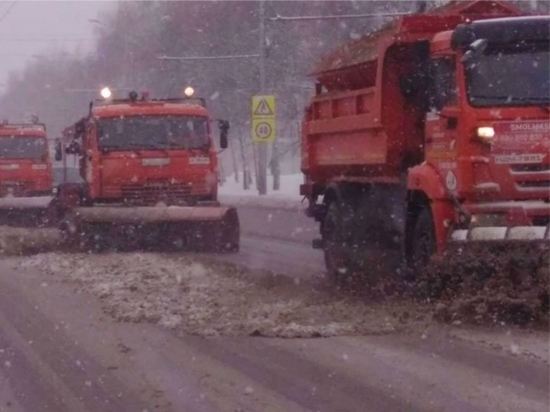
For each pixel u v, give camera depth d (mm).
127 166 21578
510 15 14805
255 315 12164
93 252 20797
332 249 17141
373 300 13242
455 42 12531
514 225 11992
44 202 26891
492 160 12297
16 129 31469
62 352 10672
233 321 11867
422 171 13211
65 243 21406
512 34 12484
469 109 12398
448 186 12703
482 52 12391
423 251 13469
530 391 8703
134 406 8508
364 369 9594
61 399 8812
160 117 21891
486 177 12336
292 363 9898
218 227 21125
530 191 12234
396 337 11039
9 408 8570
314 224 28953
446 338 10891
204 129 22094
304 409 8289
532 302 11266
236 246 21266
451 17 14633
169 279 15422
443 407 8258
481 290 11648
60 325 12156
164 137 21844
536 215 12086
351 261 16375
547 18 12602
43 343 11148
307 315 12094
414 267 13727
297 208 33906
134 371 9727
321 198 18391
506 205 12195
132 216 20703
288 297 13555
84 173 23312
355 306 12672
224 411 8266
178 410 8328
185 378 9398
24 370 9914
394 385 8984
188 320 12070
